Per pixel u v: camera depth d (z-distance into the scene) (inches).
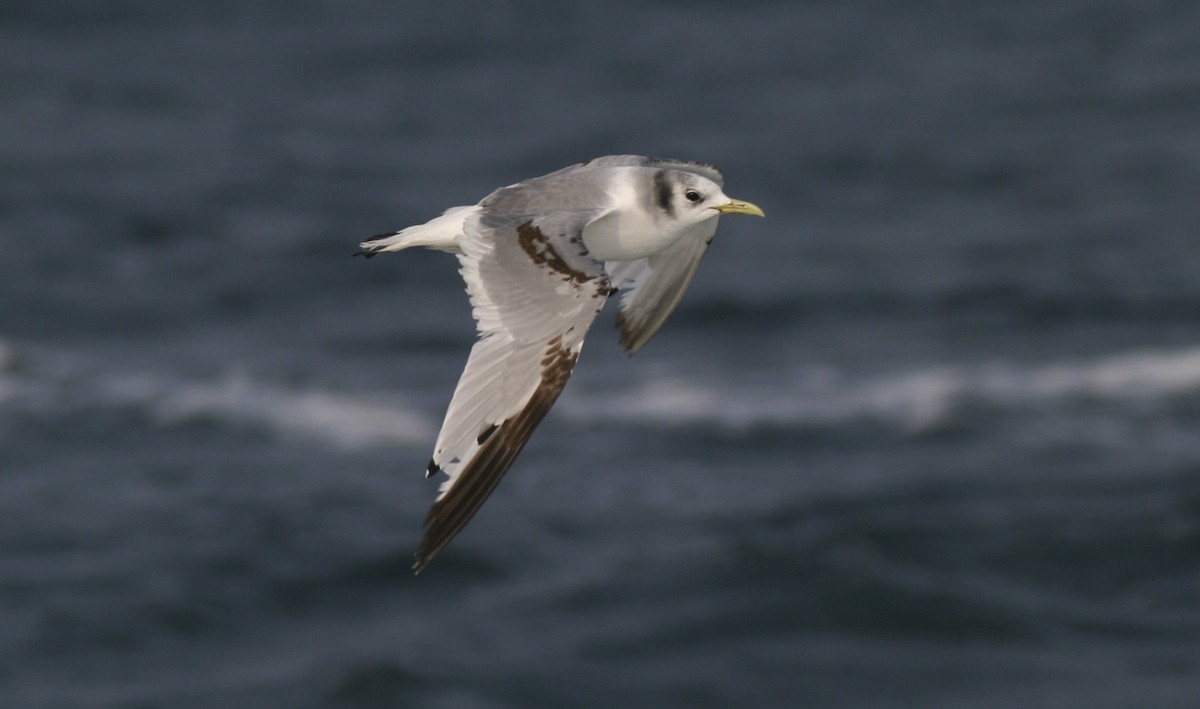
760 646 832.3
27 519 955.3
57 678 804.0
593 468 1043.3
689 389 1168.2
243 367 1197.1
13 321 1273.4
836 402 1151.0
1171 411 1131.9
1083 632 845.8
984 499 992.9
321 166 1770.4
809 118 1975.9
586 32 2336.4
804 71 2171.5
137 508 973.2
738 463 1057.5
